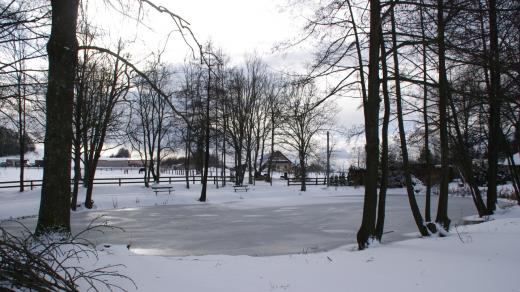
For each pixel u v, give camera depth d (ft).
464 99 46.57
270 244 50.60
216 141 146.72
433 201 111.55
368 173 36.81
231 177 178.91
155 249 47.42
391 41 40.42
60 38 27.48
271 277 22.21
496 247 28.94
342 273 23.15
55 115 27.30
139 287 18.42
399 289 19.99
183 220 75.20
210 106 113.50
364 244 35.94
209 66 34.96
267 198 125.90
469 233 37.22
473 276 21.79
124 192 123.34
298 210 93.04
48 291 13.93
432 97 53.47
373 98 36.99
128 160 356.79
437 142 102.42
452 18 34.06
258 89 175.01
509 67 29.99
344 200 119.34
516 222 43.16
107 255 23.62
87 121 97.09
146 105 144.46
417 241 34.86
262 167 234.79
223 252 45.47
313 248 47.26
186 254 44.04
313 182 190.08
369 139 37.09
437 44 34.81
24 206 90.38
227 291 19.11
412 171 163.02
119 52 84.69
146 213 87.20
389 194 141.08
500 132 66.69
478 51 31.07
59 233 25.05
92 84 100.01
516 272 22.25
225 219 77.10
